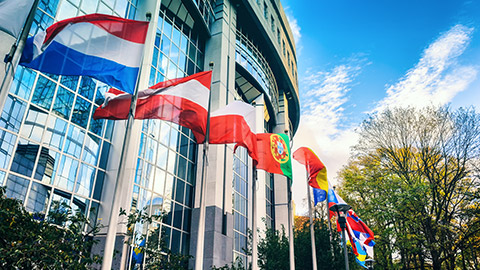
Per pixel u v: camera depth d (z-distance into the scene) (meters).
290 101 49.75
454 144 23.84
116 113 11.09
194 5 27.45
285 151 16.42
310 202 17.98
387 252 23.77
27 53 9.17
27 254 6.55
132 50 10.05
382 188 24.41
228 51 30.36
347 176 27.28
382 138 26.42
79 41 9.65
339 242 18.55
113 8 20.47
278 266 16.89
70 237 7.91
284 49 47.16
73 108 16.94
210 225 22.14
